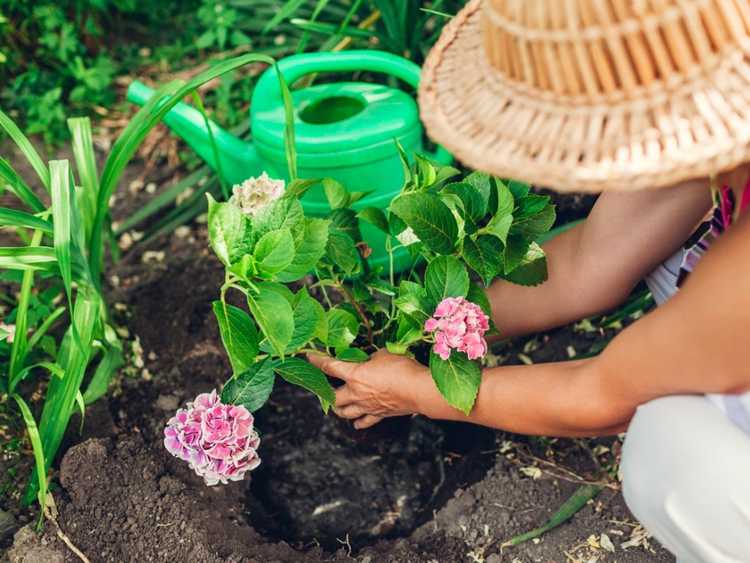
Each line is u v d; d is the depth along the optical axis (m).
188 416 1.42
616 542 1.60
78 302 1.71
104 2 2.54
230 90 2.47
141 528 1.62
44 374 1.88
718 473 1.12
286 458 1.87
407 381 1.48
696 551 1.22
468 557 1.61
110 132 2.49
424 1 2.50
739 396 1.13
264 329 1.27
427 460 1.87
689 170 0.93
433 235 1.42
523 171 0.98
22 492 1.71
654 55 0.92
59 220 1.56
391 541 1.68
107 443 1.73
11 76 2.57
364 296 1.58
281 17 2.11
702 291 1.02
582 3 0.90
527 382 1.34
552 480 1.70
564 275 1.58
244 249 1.31
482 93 1.04
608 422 1.27
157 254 2.18
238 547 1.61
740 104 0.94
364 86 1.89
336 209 1.54
